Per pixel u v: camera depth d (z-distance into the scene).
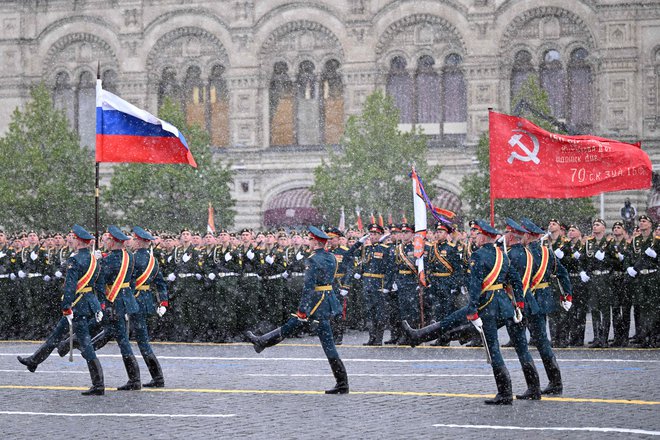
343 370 36.00
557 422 29.91
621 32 118.50
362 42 125.31
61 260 60.75
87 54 132.00
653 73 118.00
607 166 49.66
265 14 127.50
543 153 50.31
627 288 52.03
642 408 32.31
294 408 33.00
